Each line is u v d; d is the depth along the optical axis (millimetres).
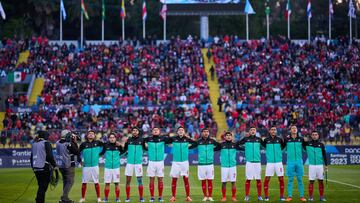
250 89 112062
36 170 39688
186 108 101875
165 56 126562
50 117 98125
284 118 97812
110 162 44438
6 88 121125
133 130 44750
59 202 43000
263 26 196875
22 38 158875
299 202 43688
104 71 119125
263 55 126938
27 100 109812
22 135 93000
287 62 123750
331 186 54906
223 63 124062
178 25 186625
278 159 44969
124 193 50688
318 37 140875
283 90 111938
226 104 103875
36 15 168625
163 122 95562
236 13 143375
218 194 48938
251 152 44938
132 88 111750
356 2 182500
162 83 114000
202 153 44562
